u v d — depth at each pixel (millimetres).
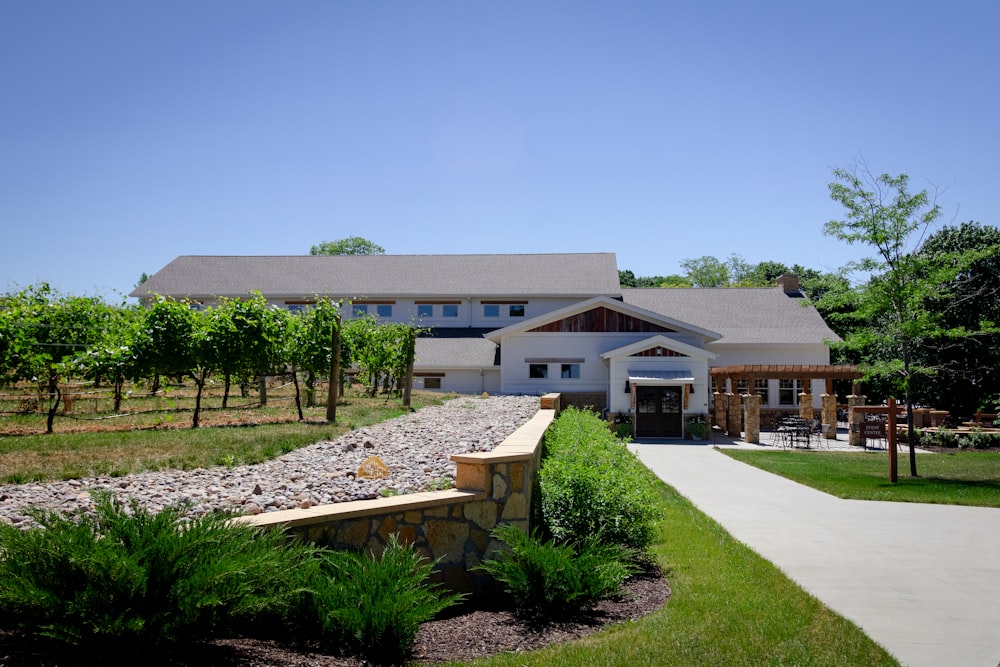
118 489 6980
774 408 33438
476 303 40031
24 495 6586
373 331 26422
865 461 19688
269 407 18922
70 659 3551
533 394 28938
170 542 3930
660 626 5500
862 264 17312
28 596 3469
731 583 6938
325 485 7277
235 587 3973
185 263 43375
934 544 9055
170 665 3766
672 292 40500
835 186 17031
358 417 15711
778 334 34688
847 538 9406
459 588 6195
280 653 4234
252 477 7816
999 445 24672
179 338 14984
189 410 17594
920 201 16578
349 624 4469
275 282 41188
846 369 27625
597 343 30703
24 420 14953
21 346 14438
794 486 14555
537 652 4867
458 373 34875
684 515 10852
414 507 5848
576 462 8000
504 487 6645
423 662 4625
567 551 5973
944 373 32531
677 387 27781
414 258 44000
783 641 5285
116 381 16734
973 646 5438
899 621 6016
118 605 3668
